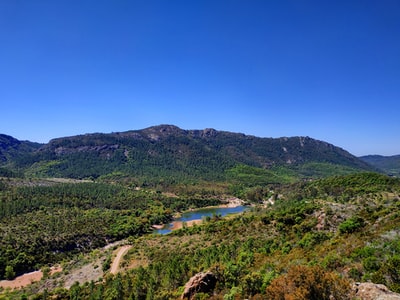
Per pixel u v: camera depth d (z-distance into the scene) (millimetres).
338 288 23047
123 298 60844
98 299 63219
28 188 188750
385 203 99062
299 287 23672
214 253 72875
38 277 97125
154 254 98500
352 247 42750
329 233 71062
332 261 37688
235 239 92688
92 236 133250
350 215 84812
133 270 84375
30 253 106812
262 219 104188
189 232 123750
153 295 54500
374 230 52688
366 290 22484
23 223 125688
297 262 46312
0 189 178375
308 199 142625
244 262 60281
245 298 35094
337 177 187500
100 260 105812
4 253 101250
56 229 126812
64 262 108812
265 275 38688
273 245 73500
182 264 66750
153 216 178875
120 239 141250
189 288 42625
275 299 24844
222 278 44094
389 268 27344
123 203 198375
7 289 86750
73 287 76500
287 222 92562
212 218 165625
